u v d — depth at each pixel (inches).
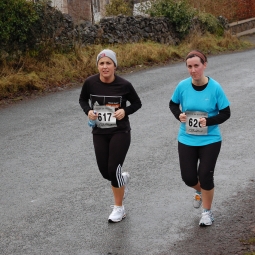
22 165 293.9
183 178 205.9
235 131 354.6
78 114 421.4
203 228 207.0
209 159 200.5
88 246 194.7
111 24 752.3
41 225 214.4
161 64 715.4
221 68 650.8
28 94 507.8
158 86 538.3
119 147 207.8
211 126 203.2
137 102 212.4
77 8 942.4
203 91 200.1
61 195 247.6
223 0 1181.1
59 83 554.6
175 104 209.9
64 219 219.9
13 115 423.2
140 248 191.9
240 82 541.3
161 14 879.1
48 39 601.0
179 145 208.1
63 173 279.4
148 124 381.4
